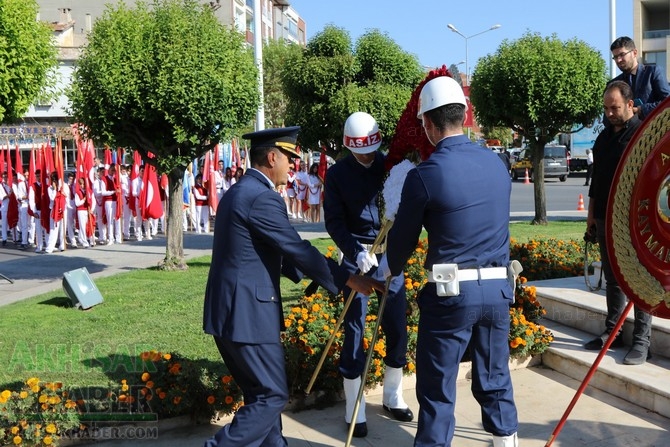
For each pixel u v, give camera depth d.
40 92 10.20
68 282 8.00
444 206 3.39
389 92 14.40
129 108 9.70
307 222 19.55
